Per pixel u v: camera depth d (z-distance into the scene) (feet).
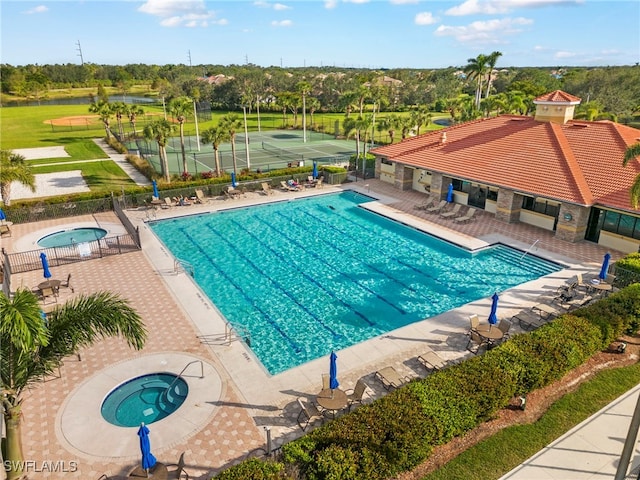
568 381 46.96
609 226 82.58
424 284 72.69
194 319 59.57
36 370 33.65
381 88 332.39
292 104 264.31
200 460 37.42
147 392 46.85
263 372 48.88
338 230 96.43
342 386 46.34
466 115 198.29
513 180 94.43
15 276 72.18
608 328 50.52
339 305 66.44
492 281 73.41
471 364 43.73
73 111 335.67
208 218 103.50
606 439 39.14
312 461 33.24
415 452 35.50
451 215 100.32
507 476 35.32
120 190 111.04
